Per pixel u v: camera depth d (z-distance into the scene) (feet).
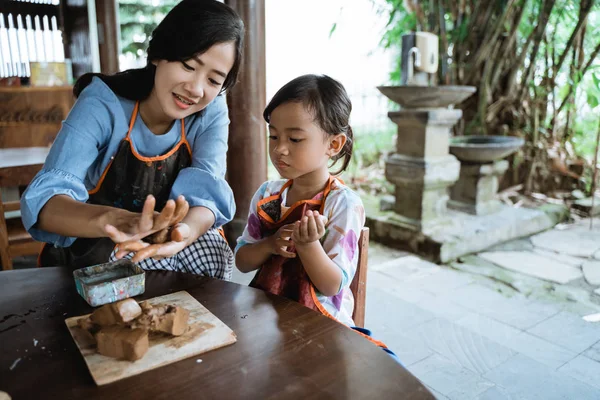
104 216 3.34
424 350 7.14
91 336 2.83
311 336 2.86
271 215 4.44
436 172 11.41
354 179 17.38
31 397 2.29
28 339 2.85
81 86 4.78
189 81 3.87
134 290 3.44
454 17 15.29
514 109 15.81
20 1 11.62
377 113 18.69
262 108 10.57
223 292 3.52
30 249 8.00
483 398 5.96
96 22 11.71
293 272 4.04
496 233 12.16
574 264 10.95
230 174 10.88
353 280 4.42
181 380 2.41
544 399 5.97
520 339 7.60
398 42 16.76
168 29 3.74
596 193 15.69
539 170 15.99
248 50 10.07
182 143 4.79
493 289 9.59
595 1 14.39
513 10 14.55
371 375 2.47
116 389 2.34
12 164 8.26
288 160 3.92
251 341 2.80
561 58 15.16
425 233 11.37
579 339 7.61
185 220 4.15
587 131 16.05
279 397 2.29
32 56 12.09
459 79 15.61
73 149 4.10
